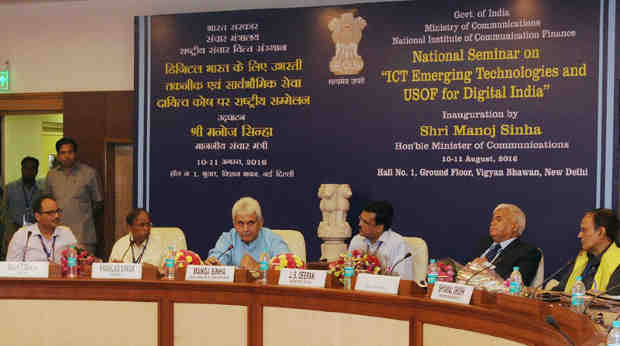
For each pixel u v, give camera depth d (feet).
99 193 19.57
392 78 17.34
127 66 20.01
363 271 10.26
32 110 20.79
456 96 16.87
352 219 17.62
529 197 16.37
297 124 18.04
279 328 10.03
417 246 12.85
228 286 10.27
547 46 16.21
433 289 8.78
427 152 17.11
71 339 10.62
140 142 19.03
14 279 10.64
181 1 19.35
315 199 17.92
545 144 16.24
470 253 16.76
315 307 9.77
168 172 18.88
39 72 20.58
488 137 16.66
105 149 19.90
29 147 25.34
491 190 16.63
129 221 13.19
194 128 18.71
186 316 10.44
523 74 16.38
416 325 8.87
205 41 18.61
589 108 15.93
